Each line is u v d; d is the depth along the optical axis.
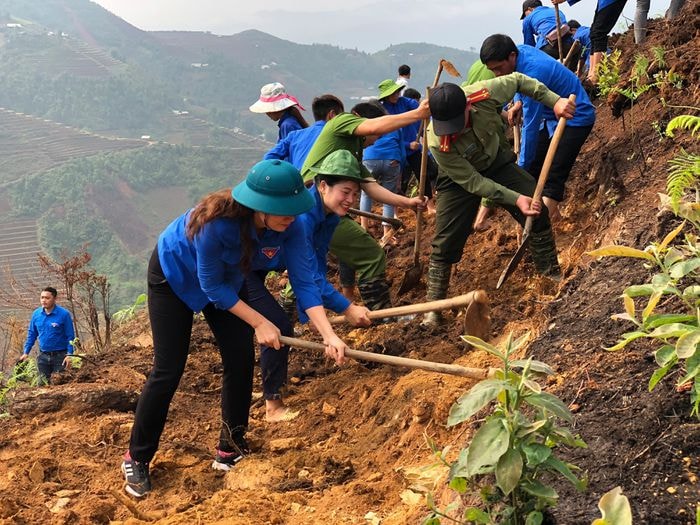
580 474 2.83
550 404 2.61
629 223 4.84
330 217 5.19
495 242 7.46
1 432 5.55
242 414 4.69
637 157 6.37
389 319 6.41
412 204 6.39
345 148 5.62
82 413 5.72
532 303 5.74
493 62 5.98
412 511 3.52
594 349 3.69
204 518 3.95
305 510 3.99
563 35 9.18
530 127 6.43
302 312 5.12
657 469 2.75
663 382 3.12
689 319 2.91
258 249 4.16
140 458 4.52
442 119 5.19
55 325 11.98
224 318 4.48
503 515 2.61
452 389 4.45
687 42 7.62
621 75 8.39
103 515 4.26
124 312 10.93
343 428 5.12
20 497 4.52
